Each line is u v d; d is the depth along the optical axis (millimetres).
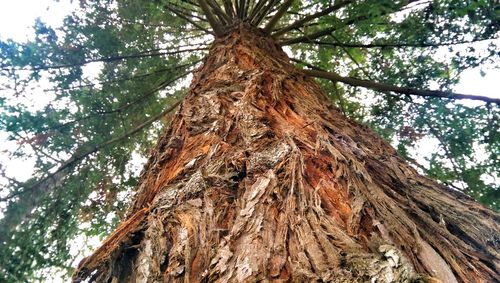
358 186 1594
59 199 4492
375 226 1343
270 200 1532
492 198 4004
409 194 1693
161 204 1744
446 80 4449
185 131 2416
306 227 1356
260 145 1920
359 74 5504
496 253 1360
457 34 4090
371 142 2273
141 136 5664
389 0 3062
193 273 1319
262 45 3857
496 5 3617
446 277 1143
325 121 2275
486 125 4156
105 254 1574
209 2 4957
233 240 1369
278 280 1161
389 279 1056
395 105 4949
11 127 3928
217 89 2664
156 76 5680
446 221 1541
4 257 3924
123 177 5363
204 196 1680
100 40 4809
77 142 4621
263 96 2469
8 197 4047
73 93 4590
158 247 1484
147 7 4801
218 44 4012
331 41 5621
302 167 1693
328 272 1120
